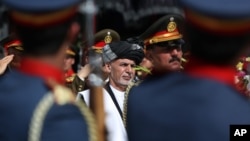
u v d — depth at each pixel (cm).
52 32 498
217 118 468
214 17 473
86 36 596
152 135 500
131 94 527
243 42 479
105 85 952
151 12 1412
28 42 500
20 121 482
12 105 489
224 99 473
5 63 1053
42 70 501
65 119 482
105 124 566
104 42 1133
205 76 485
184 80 498
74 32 511
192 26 484
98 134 504
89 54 589
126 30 1438
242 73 1066
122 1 1416
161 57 937
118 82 953
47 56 502
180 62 941
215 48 480
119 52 954
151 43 944
